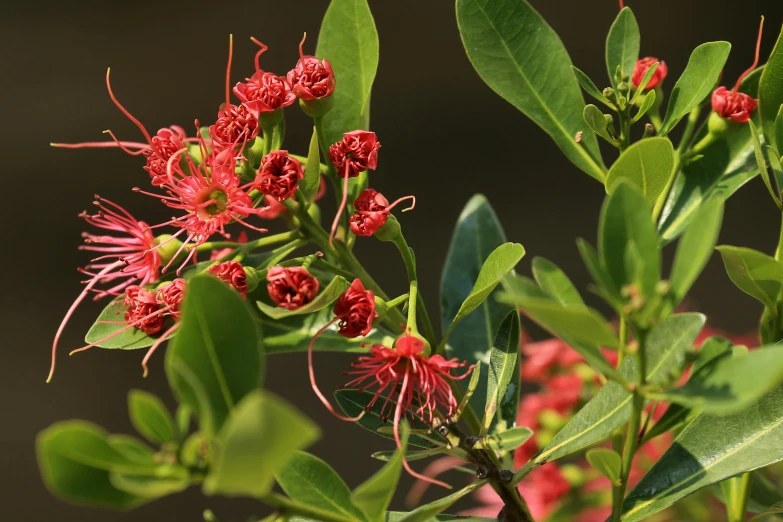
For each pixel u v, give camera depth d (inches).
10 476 57.9
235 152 29.7
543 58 31.4
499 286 32.5
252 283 29.4
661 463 29.2
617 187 26.9
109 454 26.3
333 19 31.1
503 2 31.4
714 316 57.6
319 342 30.4
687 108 30.1
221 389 26.7
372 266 61.4
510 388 31.0
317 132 30.1
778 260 28.8
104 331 30.0
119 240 30.9
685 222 31.0
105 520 56.9
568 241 60.9
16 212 64.7
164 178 29.8
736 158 31.0
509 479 29.2
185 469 26.4
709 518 34.4
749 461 28.7
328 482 28.2
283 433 25.4
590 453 27.8
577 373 35.5
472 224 33.4
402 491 51.2
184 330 26.7
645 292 26.9
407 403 29.2
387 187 64.6
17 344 61.4
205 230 29.8
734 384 26.6
